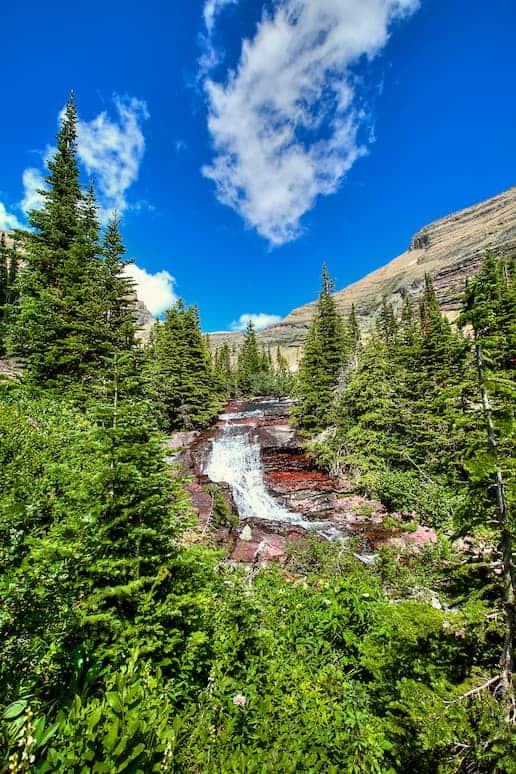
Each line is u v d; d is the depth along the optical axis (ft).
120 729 6.35
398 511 48.62
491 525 10.55
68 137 52.60
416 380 73.26
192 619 11.86
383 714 11.10
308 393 81.00
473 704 9.09
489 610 10.22
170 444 75.41
